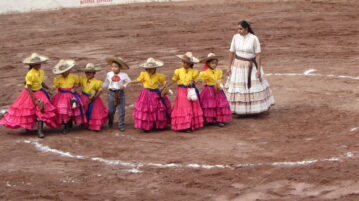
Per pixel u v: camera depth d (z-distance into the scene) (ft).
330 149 45.01
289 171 40.37
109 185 38.93
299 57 92.17
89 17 134.00
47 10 146.51
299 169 40.68
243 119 56.85
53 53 98.12
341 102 62.39
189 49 100.22
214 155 44.83
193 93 51.65
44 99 50.62
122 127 53.06
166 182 39.24
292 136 49.75
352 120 54.54
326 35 109.70
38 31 118.93
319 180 38.45
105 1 153.69
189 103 52.26
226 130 52.85
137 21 127.75
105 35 113.50
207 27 119.55
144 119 51.80
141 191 37.73
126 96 68.33
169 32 115.44
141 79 52.44
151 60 51.78
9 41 109.40
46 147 47.85
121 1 154.81
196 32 115.03
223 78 77.56
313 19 124.98
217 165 42.32
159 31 116.47
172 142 49.03
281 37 109.09
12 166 43.06
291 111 59.16
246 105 56.49
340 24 119.44
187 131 52.37
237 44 56.90
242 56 56.65
